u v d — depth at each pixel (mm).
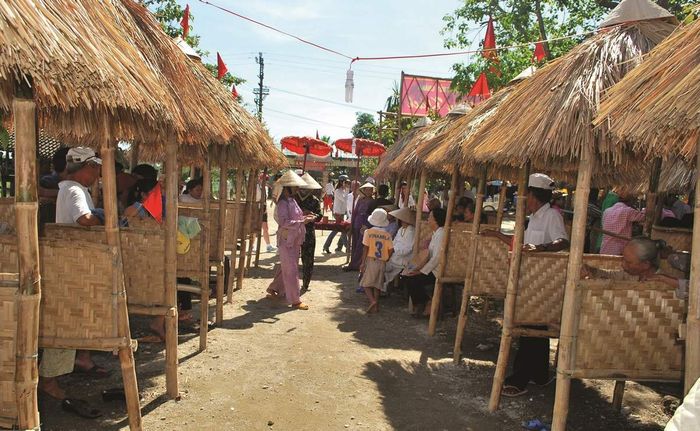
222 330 6305
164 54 4461
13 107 2385
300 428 3910
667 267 4496
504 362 4285
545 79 3869
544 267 4277
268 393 4504
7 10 2189
